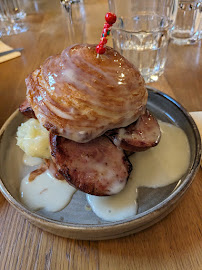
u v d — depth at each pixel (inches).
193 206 7.4
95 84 6.7
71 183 7.0
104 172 7.1
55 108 6.8
